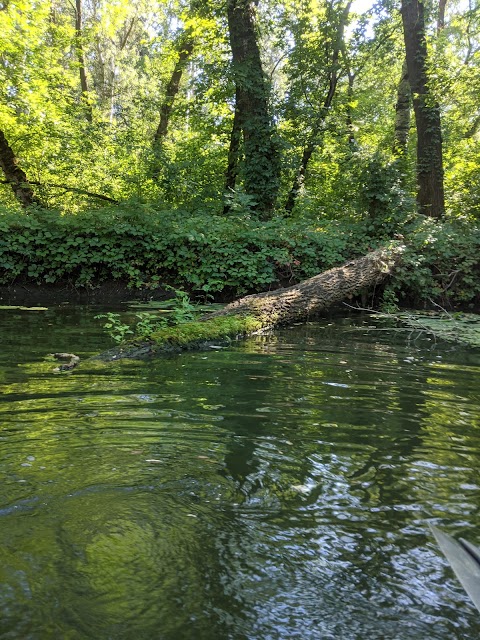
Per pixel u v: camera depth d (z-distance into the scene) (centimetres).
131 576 149
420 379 414
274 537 173
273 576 153
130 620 132
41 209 1057
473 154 1425
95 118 1570
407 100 1419
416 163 1216
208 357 482
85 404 316
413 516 190
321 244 986
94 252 965
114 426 277
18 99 1202
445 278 968
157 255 980
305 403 333
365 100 1608
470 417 313
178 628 130
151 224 989
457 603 143
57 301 904
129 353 476
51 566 152
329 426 290
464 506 199
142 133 1578
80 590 142
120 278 986
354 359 493
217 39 1341
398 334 677
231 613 136
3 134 1226
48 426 274
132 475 217
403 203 1040
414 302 977
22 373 391
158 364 443
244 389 363
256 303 698
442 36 1444
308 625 133
